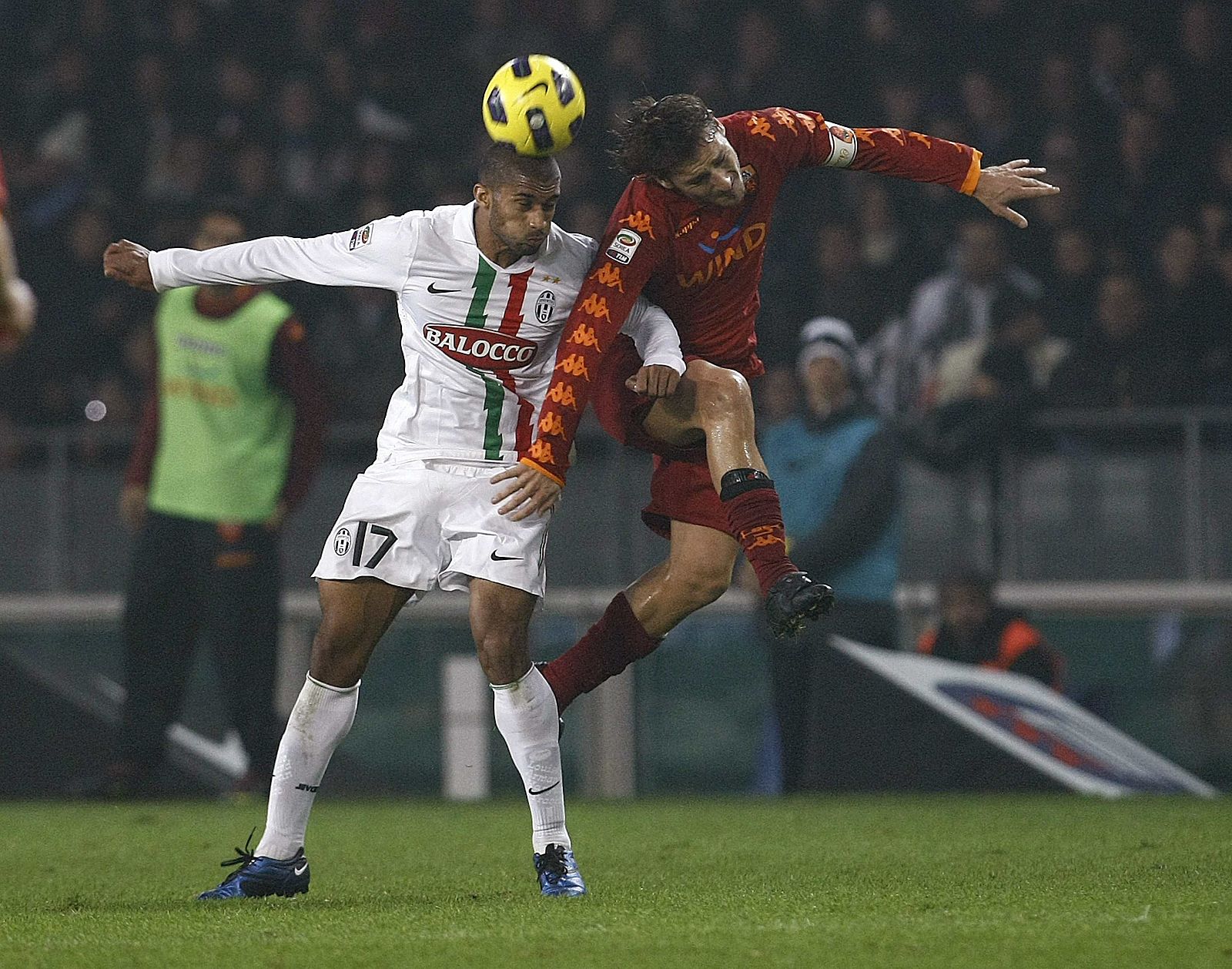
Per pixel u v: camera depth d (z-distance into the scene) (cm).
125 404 4216
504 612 1552
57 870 1986
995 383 3647
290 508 3200
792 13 4744
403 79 4903
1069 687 3275
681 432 1733
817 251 4225
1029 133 4362
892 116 4525
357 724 3400
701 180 1639
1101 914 1388
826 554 3275
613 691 3375
